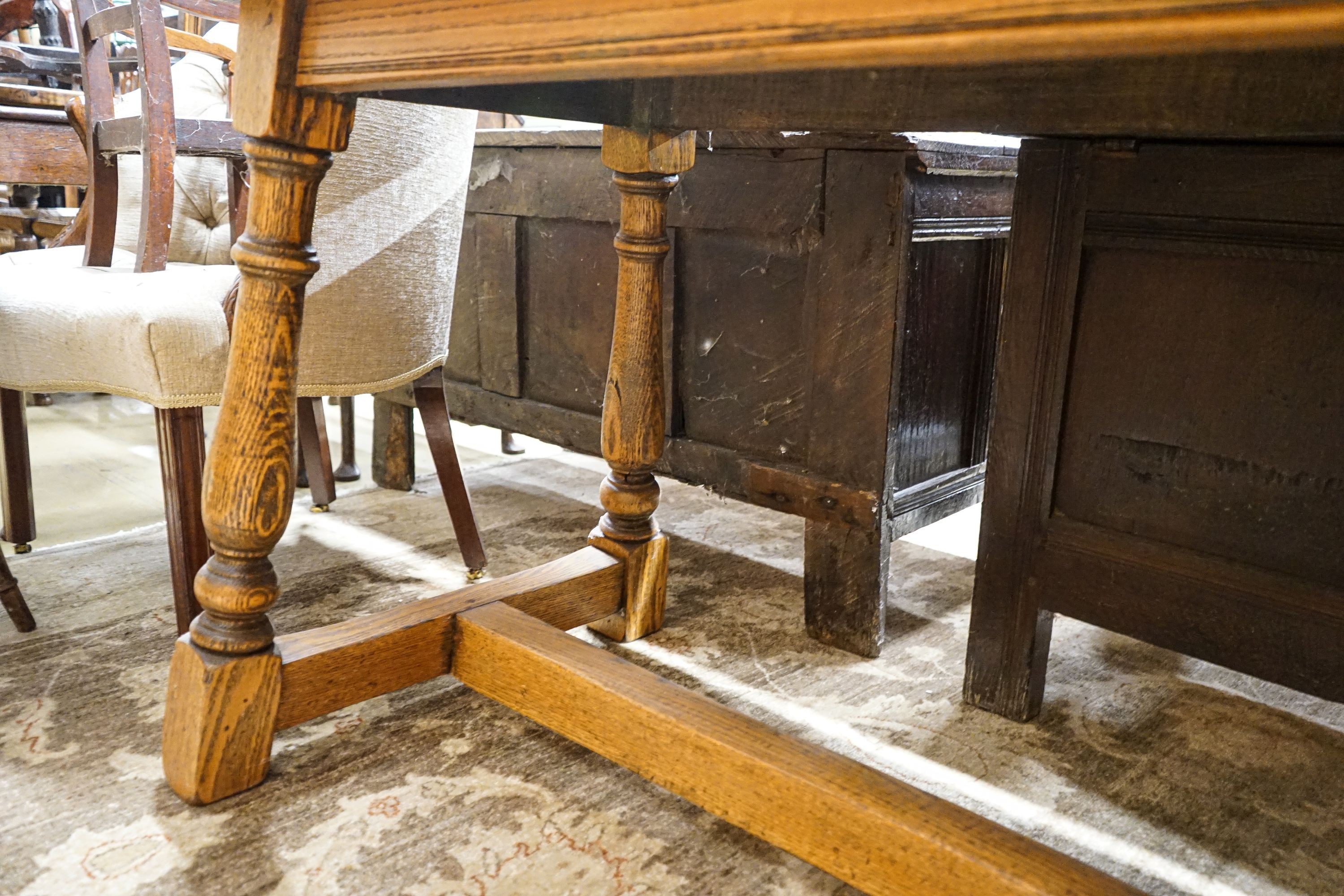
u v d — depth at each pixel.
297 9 0.90
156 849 0.99
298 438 2.22
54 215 3.04
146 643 1.45
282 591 1.65
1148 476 1.18
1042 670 1.31
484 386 2.08
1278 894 0.98
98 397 3.11
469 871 0.97
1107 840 1.06
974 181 1.48
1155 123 1.03
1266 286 1.07
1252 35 0.45
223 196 2.22
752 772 0.97
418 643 1.23
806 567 1.55
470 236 2.02
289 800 1.08
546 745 1.22
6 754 1.15
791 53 0.59
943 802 0.90
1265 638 1.12
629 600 1.51
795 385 1.54
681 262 1.66
